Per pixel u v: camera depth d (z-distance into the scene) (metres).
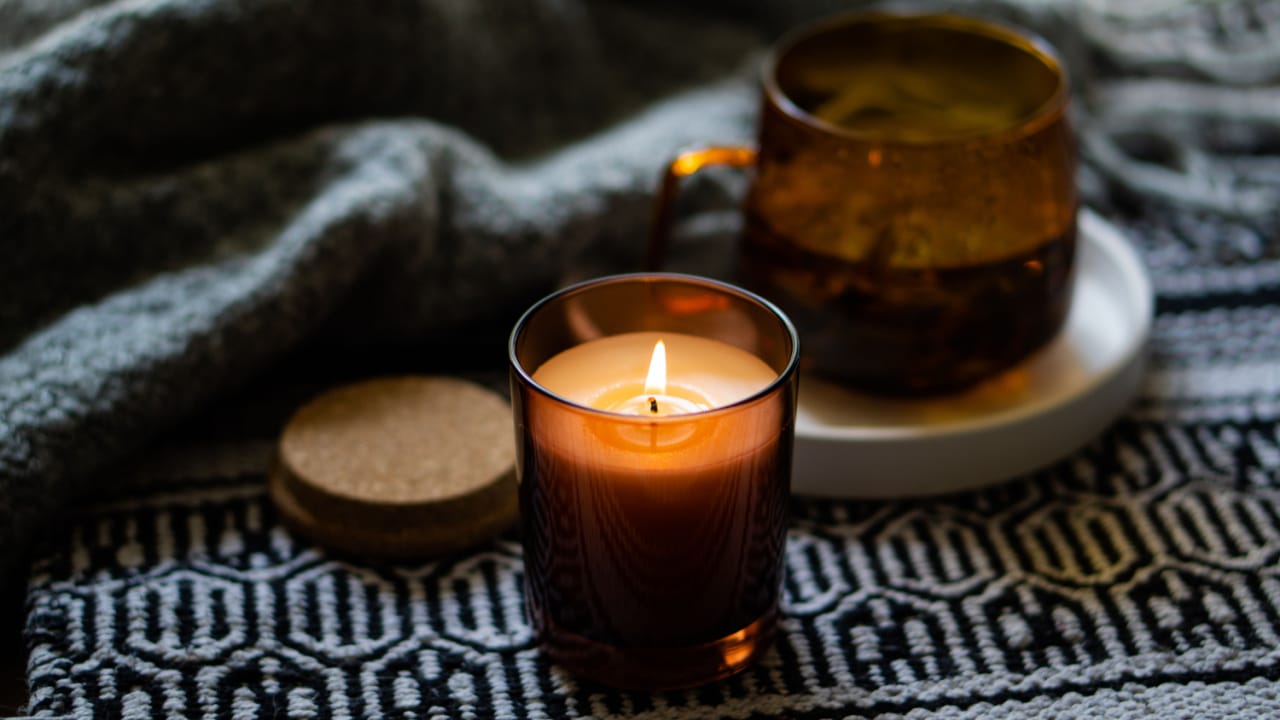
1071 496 0.71
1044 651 0.65
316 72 0.79
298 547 0.70
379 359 0.79
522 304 0.80
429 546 0.69
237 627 0.66
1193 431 0.74
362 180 0.76
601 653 0.63
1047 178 0.69
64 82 0.74
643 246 0.82
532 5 0.87
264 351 0.73
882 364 0.71
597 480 0.61
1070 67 0.92
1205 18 0.98
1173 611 0.67
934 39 0.76
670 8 0.95
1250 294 0.81
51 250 0.74
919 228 0.69
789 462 0.63
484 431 0.72
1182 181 0.86
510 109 0.87
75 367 0.70
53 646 0.65
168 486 0.72
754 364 0.65
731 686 0.65
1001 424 0.70
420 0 0.81
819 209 0.70
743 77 0.92
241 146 0.79
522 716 0.63
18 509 0.67
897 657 0.65
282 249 0.74
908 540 0.70
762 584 0.64
